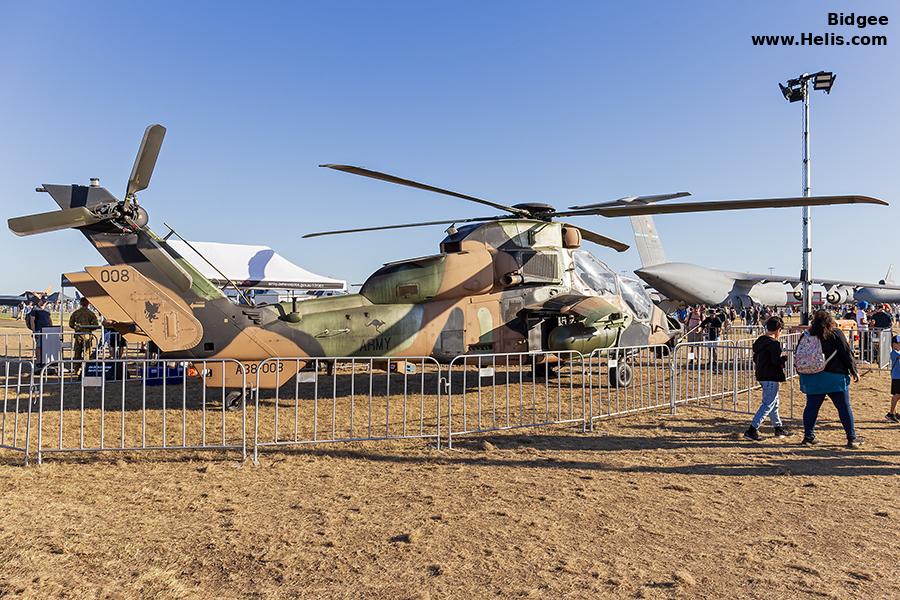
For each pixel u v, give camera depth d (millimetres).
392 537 4461
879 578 3746
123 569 3877
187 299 9016
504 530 4605
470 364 11109
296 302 9812
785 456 6973
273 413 9570
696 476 6152
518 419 8969
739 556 4105
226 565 3955
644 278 29234
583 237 13312
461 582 3717
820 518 4879
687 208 9016
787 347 12500
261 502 5273
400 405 10398
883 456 6961
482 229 11172
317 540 4391
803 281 18500
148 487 5691
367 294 10266
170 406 10156
